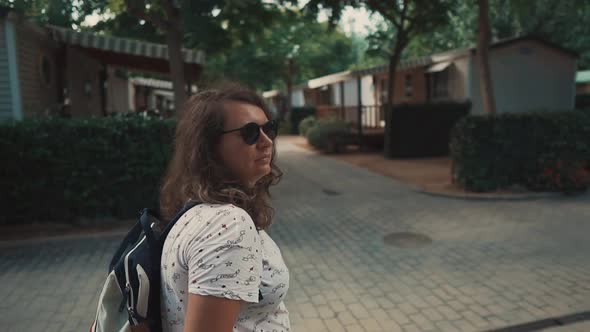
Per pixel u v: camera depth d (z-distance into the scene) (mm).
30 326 3896
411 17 15094
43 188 6914
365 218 7562
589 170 9336
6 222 6926
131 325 1208
